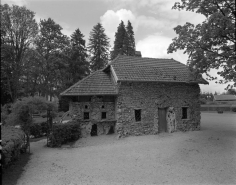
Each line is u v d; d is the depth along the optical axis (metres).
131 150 11.33
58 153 11.36
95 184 7.11
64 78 34.50
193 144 12.15
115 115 15.01
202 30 10.30
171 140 13.27
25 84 30.67
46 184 7.12
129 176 7.80
